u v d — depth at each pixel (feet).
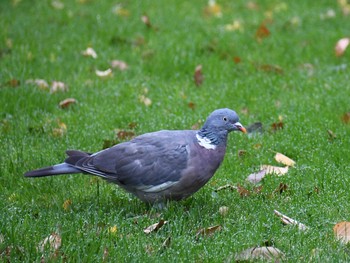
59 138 37.76
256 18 57.31
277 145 36.37
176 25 55.01
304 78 45.27
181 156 28.86
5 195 31.94
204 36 53.01
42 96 42.01
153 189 29.25
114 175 29.37
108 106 41.42
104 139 37.37
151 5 60.23
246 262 25.26
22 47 49.26
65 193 32.04
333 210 29.40
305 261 25.11
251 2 61.05
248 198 30.94
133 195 31.45
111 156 29.55
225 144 29.58
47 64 47.09
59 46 49.98
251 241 26.68
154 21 55.83
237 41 51.85
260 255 25.66
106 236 26.91
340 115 39.29
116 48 50.70
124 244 26.23
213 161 29.27
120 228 27.99
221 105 41.34
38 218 29.04
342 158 34.60
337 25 55.77
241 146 36.76
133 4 60.29
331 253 25.57
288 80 45.24
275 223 27.96
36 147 36.70
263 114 40.01
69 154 30.01
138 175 29.01
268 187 32.32
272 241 26.76
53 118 39.88
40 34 52.03
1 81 44.06
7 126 38.50
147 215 29.43
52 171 29.48
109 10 58.18
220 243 26.37
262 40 52.26
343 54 49.44
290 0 62.08
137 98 42.50
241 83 44.39
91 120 39.58
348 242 26.66
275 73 46.62
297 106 40.78
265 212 29.27
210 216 29.35
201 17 57.62
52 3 59.21
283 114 39.93
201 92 43.42
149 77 46.06
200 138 29.32
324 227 28.14
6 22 54.19
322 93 42.34
